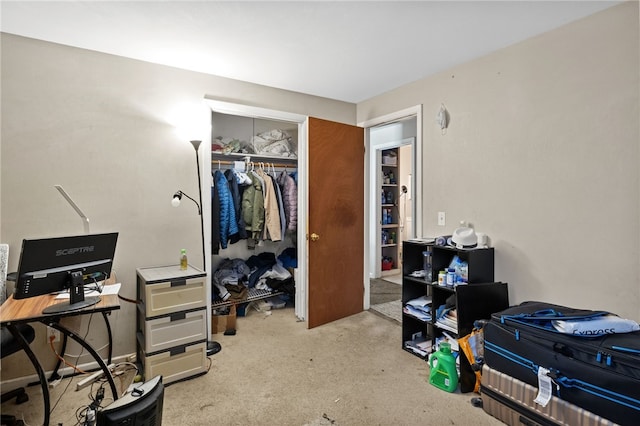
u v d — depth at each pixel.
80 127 2.38
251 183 3.47
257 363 2.52
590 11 1.93
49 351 2.34
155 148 2.65
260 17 1.99
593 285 1.98
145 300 2.20
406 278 2.77
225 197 3.24
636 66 1.80
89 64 2.40
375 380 2.28
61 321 2.37
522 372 1.74
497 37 2.23
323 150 3.28
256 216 3.42
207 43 2.32
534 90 2.22
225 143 3.55
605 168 1.92
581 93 2.01
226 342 2.89
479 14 1.95
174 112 2.72
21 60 2.19
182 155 2.76
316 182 3.23
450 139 2.75
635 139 1.81
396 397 2.08
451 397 2.08
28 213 2.23
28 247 1.58
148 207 2.63
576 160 2.04
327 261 3.33
